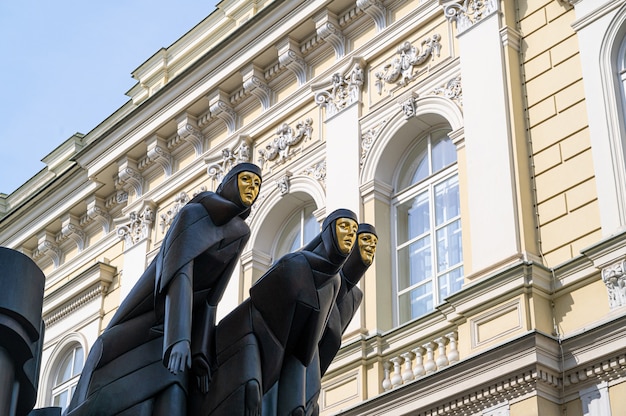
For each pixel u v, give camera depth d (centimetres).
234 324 570
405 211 1533
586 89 1318
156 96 1948
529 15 1452
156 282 569
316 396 610
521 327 1205
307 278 584
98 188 2100
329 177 1620
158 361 558
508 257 1273
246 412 546
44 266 2292
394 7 1664
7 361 500
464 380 1211
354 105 1641
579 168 1281
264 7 1817
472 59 1466
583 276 1200
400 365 1359
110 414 538
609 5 1345
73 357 2089
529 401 1148
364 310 1452
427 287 1444
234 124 1869
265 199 1738
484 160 1373
